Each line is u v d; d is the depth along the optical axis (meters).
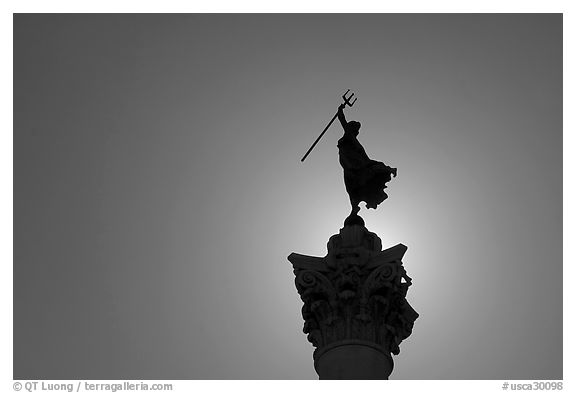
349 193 66.75
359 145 68.00
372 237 64.12
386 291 61.06
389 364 59.41
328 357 58.75
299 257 63.12
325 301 61.28
